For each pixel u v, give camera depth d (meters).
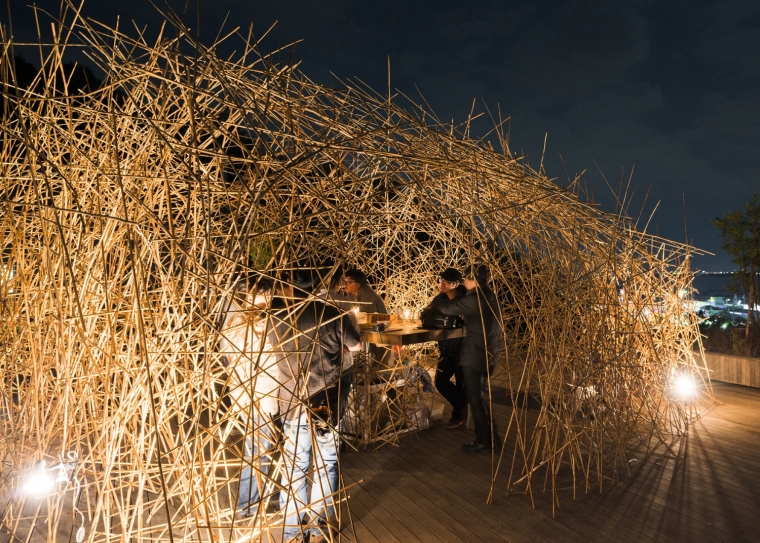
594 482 4.33
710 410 6.43
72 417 3.47
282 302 3.34
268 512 3.61
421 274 8.45
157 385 3.05
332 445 3.45
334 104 4.12
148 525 3.47
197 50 2.91
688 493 4.12
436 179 4.31
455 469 4.58
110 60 3.34
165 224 3.42
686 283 6.39
